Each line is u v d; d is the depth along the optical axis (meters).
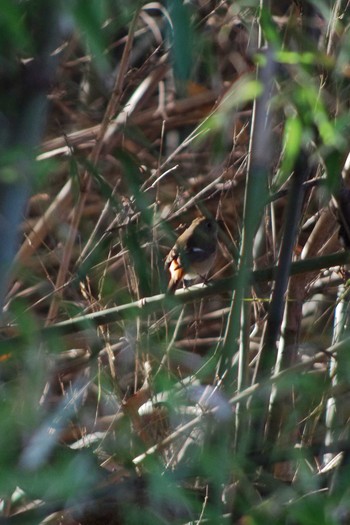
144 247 6.73
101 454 6.09
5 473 4.01
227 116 5.38
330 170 4.80
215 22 8.65
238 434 5.38
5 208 3.81
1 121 3.66
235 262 7.14
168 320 7.34
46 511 4.52
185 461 5.32
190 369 7.05
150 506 4.68
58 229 8.72
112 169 8.70
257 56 4.77
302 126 4.66
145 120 10.98
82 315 6.11
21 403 4.66
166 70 9.76
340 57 4.72
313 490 4.83
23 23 3.52
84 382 6.95
